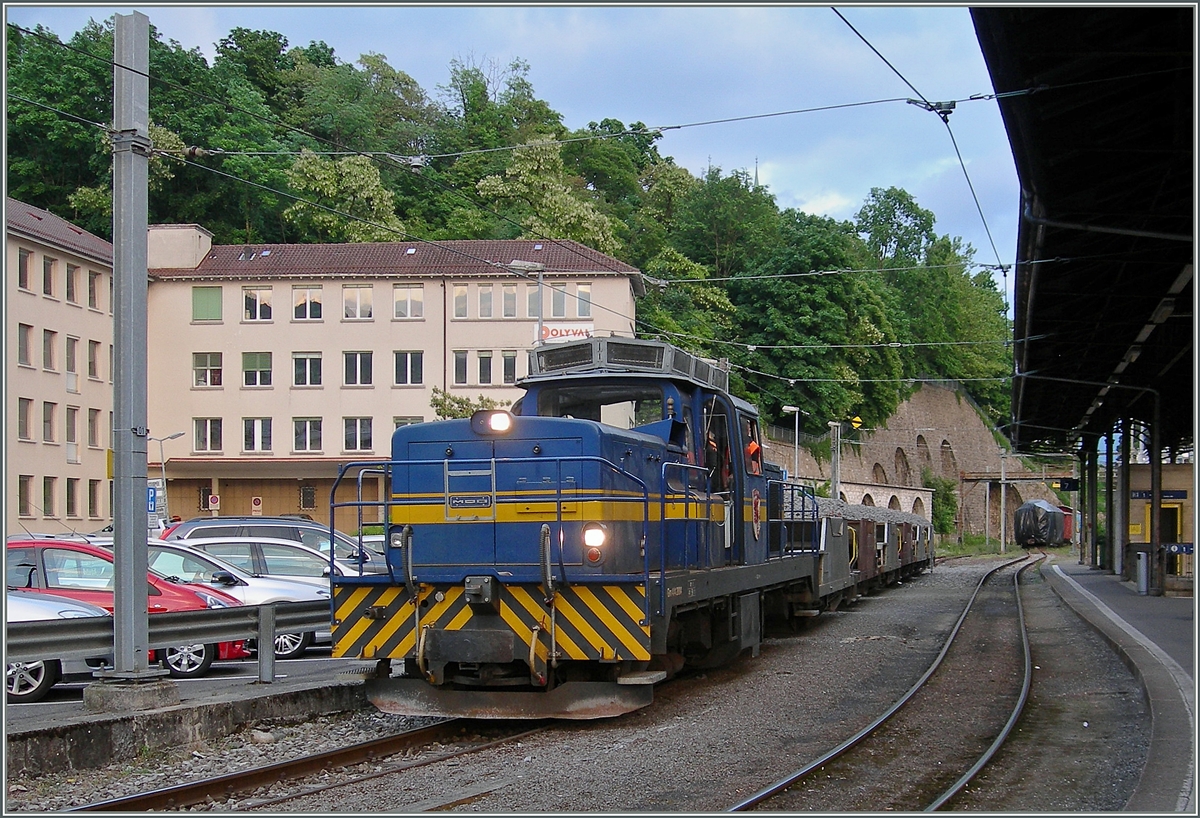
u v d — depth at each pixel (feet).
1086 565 157.07
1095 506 142.20
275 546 56.34
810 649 55.62
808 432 209.05
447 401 122.11
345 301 160.86
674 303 192.13
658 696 40.50
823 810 24.99
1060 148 37.78
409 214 199.31
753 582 45.60
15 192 179.01
